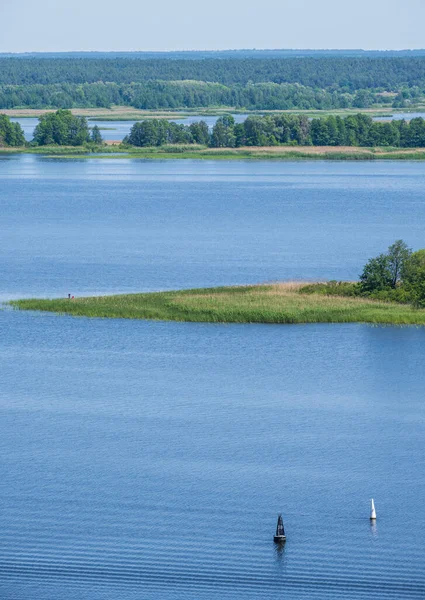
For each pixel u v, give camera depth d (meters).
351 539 195.25
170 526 199.75
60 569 184.50
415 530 198.25
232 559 188.12
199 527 199.62
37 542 193.62
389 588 179.25
